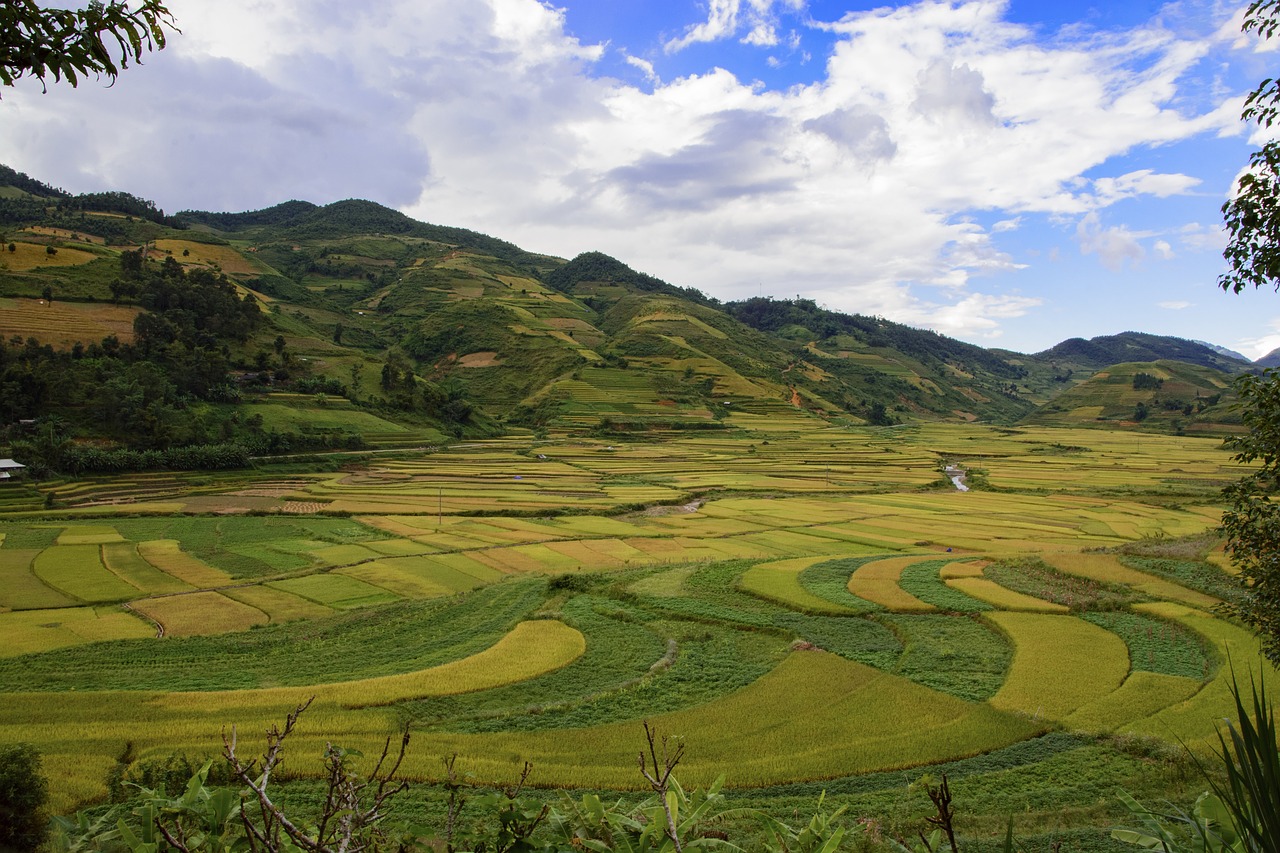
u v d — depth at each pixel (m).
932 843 7.12
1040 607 45.03
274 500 99.62
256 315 177.50
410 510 92.69
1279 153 12.30
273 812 5.98
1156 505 98.19
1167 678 33.16
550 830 7.76
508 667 37.62
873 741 28.27
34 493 95.31
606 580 54.88
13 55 6.86
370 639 45.06
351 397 161.75
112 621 50.47
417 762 26.12
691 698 33.47
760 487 113.44
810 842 8.02
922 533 78.44
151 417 116.44
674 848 7.09
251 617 51.59
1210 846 6.84
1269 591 14.75
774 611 46.75
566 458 144.50
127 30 7.22
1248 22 12.24
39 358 122.38
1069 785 24.31
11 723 29.88
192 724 29.69
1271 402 13.45
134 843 6.79
